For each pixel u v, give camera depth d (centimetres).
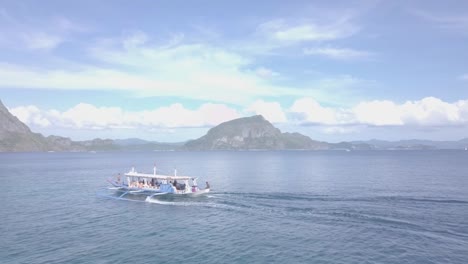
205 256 3334
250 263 3156
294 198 5994
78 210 5347
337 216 4684
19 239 3819
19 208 5494
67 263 3145
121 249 3516
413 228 4097
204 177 10300
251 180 9269
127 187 7000
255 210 5144
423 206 5272
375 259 3203
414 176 9888
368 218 4550
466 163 16388
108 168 15112
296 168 13912
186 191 6212
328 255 3319
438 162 17525
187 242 3738
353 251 3406
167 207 5512
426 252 3347
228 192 6638
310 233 3981
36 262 3167
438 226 4162
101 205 5744
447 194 6394
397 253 3331
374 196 6175
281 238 3828
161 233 4075
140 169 14400
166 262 3188
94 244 3666
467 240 3678
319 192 6725
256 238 3847
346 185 7869
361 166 14750
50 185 8462
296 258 3262
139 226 4381
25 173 12188
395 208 5144
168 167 15662
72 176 10994
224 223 4481
